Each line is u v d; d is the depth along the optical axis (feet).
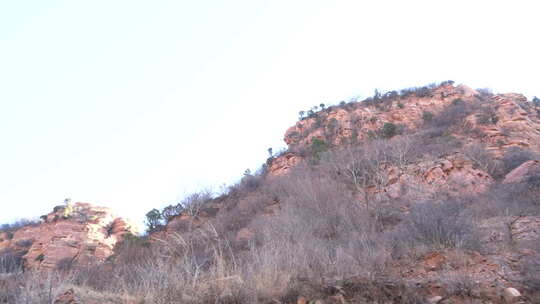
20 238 98.99
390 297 15.20
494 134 77.00
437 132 86.74
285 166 87.61
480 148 68.39
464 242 22.09
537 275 16.10
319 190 50.62
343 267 18.47
